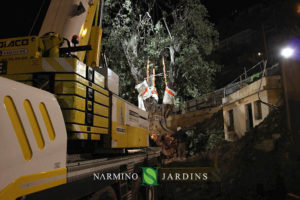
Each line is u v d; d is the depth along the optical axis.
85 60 5.68
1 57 3.44
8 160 1.90
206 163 12.84
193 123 21.16
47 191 2.30
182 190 8.82
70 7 5.01
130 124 5.24
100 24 6.12
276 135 10.18
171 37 18.84
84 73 3.42
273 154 9.52
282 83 10.53
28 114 2.27
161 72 19.47
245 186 8.38
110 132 4.15
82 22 5.25
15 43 3.47
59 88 3.16
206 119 19.88
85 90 3.42
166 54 19.67
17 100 2.16
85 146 3.96
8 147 1.93
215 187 8.55
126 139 4.96
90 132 3.50
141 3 19.48
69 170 2.65
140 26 19.41
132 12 18.66
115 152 4.78
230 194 8.20
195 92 19.17
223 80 29.88
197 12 19.00
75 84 3.17
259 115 12.70
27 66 3.30
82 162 2.97
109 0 18.36
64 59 3.22
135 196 5.00
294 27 15.16
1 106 1.97
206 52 19.47
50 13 5.01
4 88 2.06
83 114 3.33
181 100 19.58
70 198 2.65
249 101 13.22
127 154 5.28
